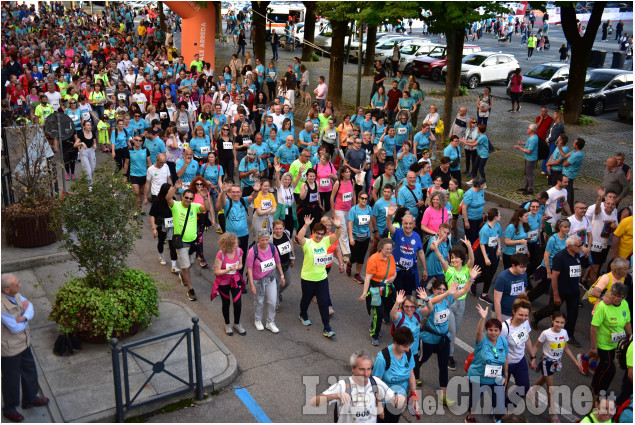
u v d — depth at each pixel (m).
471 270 8.54
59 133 12.72
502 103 26.89
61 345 8.30
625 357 7.43
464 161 18.69
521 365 7.53
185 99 19.39
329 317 9.73
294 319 9.93
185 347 8.68
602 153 19.55
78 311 8.34
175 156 14.79
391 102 21.31
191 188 10.55
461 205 11.95
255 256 9.12
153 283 9.14
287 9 45.62
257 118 21.44
